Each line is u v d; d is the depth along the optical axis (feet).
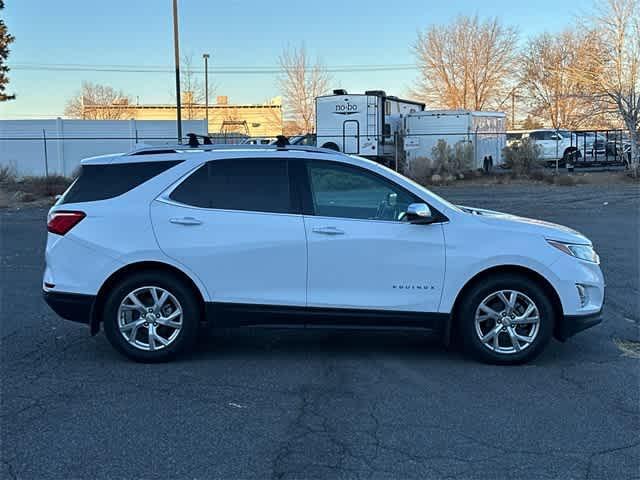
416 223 19.56
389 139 99.40
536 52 181.57
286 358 20.75
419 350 21.66
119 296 19.71
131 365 19.93
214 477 13.04
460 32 183.32
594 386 18.24
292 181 20.01
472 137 97.66
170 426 15.44
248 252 19.49
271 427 15.40
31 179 89.25
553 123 176.14
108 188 20.17
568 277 19.63
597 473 13.29
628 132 105.70
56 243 19.86
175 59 89.10
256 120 219.41
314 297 19.62
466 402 16.99
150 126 119.85
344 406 16.70
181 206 19.84
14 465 13.50
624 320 25.61
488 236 19.65
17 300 28.78
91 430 15.20
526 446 14.47
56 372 19.30
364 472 13.26
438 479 13.01
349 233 19.51
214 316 19.71
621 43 118.73
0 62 133.08
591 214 58.59
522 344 19.88
